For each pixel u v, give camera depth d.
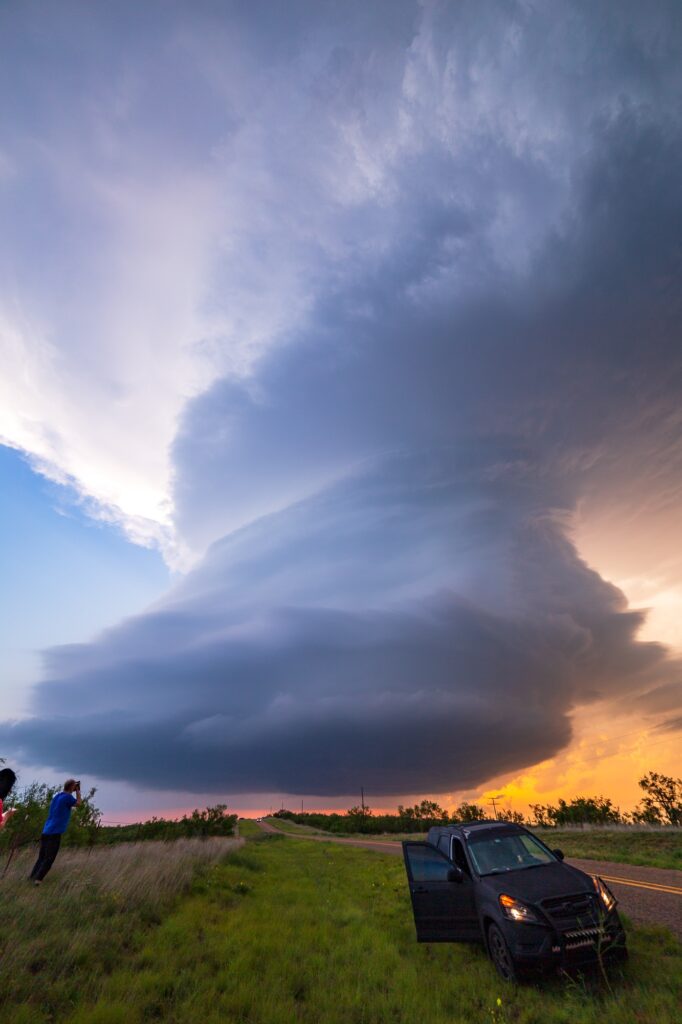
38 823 14.88
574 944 6.30
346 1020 5.84
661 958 6.66
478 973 7.02
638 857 16.92
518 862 7.94
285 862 23.14
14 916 8.06
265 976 7.21
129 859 14.58
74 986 6.38
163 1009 6.05
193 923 9.56
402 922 10.64
